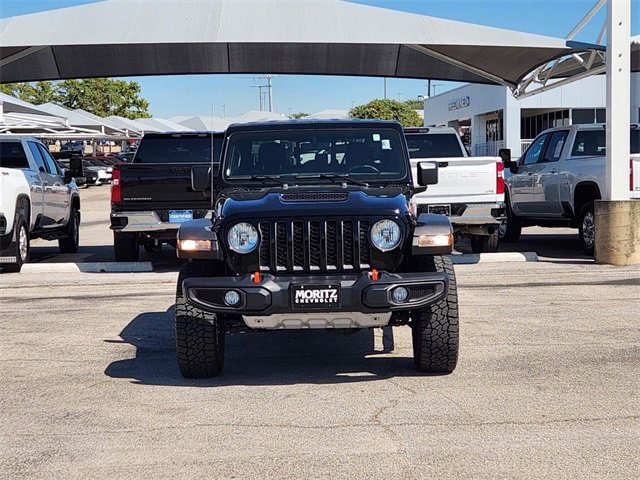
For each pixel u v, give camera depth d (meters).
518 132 39.50
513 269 10.85
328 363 6.37
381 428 4.75
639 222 11.04
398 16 13.54
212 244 5.53
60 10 13.34
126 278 10.70
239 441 4.57
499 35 13.37
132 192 10.70
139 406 5.26
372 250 5.43
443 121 53.03
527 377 5.80
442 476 4.02
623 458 4.23
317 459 4.28
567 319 7.75
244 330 5.77
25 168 12.39
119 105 76.69
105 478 4.07
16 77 15.52
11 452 4.45
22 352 6.77
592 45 13.23
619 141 11.02
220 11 13.13
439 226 5.60
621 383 5.62
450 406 5.15
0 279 10.71
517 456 4.27
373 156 6.68
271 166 6.68
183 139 12.11
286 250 5.42
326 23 12.95
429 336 5.66
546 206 13.15
